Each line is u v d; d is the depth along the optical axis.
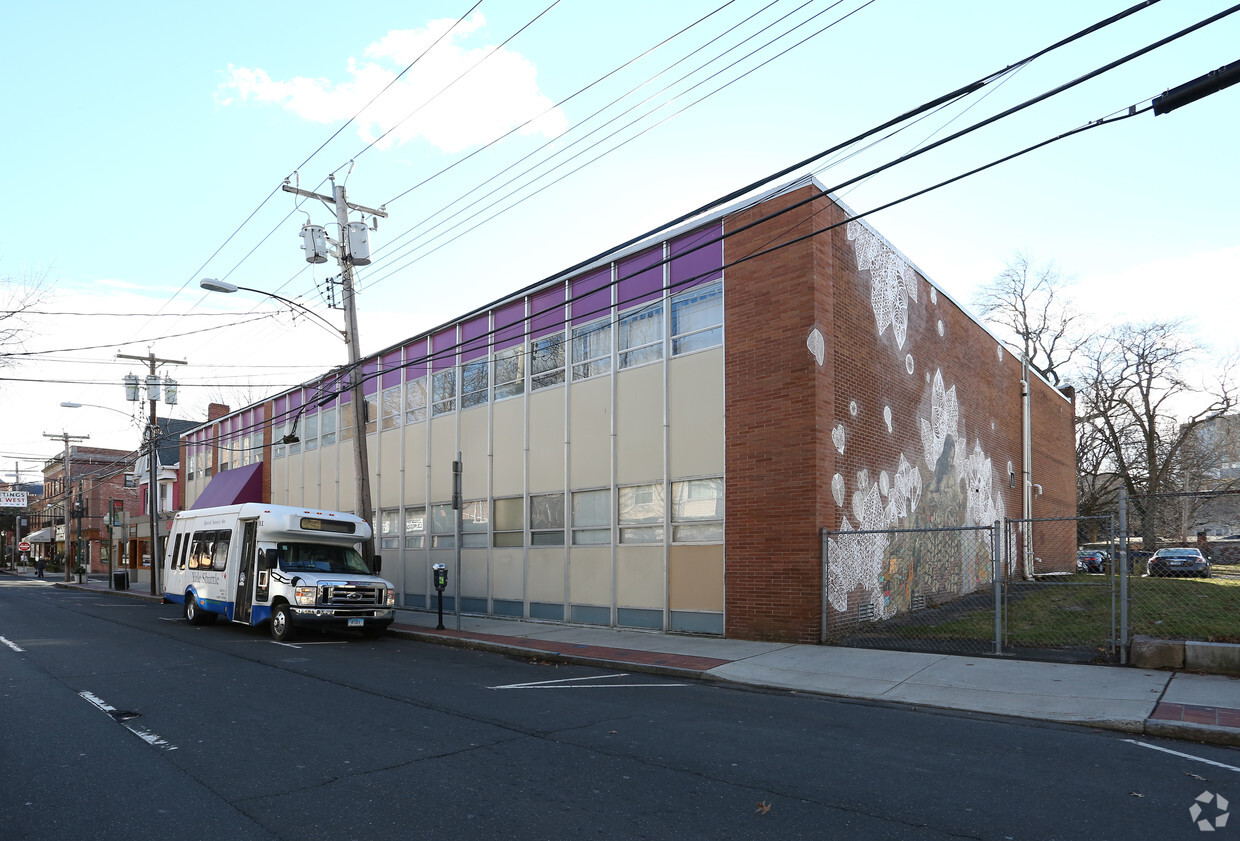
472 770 6.67
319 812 5.64
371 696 10.13
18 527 87.38
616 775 6.51
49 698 9.96
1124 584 11.16
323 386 28.00
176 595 21.92
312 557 17.80
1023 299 46.31
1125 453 43.34
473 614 20.83
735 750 7.33
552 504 18.72
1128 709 8.59
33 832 5.28
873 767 6.75
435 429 22.83
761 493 14.68
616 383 17.39
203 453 39.00
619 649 13.88
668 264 16.61
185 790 6.17
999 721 8.66
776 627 14.24
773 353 14.77
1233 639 11.72
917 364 19.30
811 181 14.62
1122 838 5.11
